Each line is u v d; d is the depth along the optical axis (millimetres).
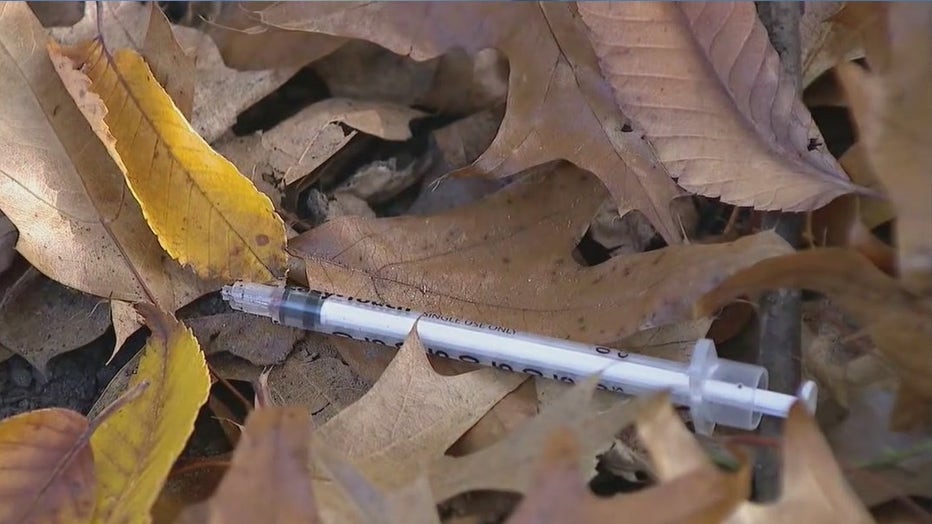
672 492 207
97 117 248
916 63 222
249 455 210
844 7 253
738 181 252
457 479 229
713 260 245
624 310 251
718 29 247
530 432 229
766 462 243
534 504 206
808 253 222
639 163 262
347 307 259
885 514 242
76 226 258
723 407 247
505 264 263
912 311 227
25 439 233
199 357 237
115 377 257
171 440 228
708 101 251
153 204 255
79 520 229
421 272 264
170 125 252
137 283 260
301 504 209
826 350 255
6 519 230
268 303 260
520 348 253
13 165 255
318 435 241
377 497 216
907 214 225
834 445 247
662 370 249
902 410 239
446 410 246
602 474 247
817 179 252
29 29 258
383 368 261
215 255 258
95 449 236
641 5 245
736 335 264
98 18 262
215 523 209
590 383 228
